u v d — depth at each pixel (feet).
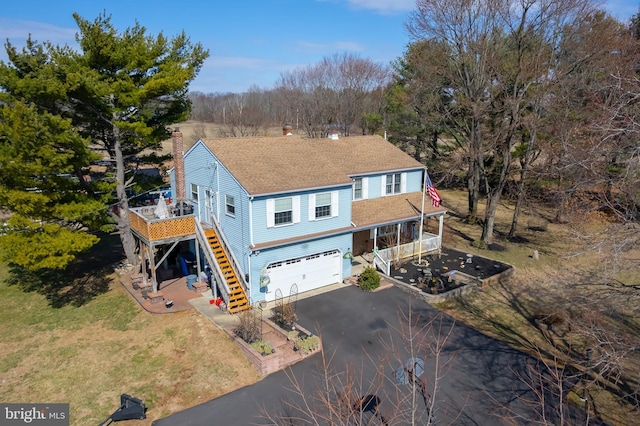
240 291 63.82
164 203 69.82
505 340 55.26
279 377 47.62
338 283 73.51
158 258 80.84
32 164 57.88
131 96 69.87
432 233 101.50
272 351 51.24
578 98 84.28
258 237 63.21
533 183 110.22
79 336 57.77
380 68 194.29
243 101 282.15
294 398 44.01
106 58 70.59
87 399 45.19
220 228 69.15
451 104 110.83
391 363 49.44
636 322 57.88
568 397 43.70
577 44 86.02
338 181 70.49
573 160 46.57
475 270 78.07
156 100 77.05
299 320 60.08
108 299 69.05
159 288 71.36
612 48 83.10
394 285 72.02
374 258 77.87
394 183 88.48
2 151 60.23
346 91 196.54
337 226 72.23
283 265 67.00
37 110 65.51
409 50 127.13
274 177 66.13
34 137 57.41
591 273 73.82
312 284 70.74
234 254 67.21
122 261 86.17
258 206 62.34
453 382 46.14
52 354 53.62
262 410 42.37
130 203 95.25
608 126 38.37
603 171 44.42
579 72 87.35
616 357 33.06
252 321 55.47
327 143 88.43
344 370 48.16
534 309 64.08
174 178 83.46
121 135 79.20
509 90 97.55
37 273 81.25
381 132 153.17
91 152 67.77
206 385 46.78
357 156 86.74
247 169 66.23
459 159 104.83
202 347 53.83
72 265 85.35
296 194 65.98
